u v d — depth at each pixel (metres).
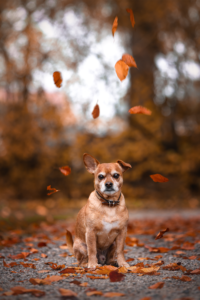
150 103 16.06
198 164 15.37
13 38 16.16
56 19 15.05
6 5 15.38
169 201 14.15
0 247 4.89
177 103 16.19
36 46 16.02
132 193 15.29
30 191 16.17
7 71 16.20
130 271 3.40
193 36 15.12
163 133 16.58
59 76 3.22
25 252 4.34
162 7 14.89
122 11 15.27
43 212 11.33
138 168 15.72
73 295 2.56
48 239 5.88
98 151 16.00
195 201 13.88
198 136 16.00
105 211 3.68
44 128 16.19
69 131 16.78
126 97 16.09
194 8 15.12
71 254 4.56
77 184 16.17
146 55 16.52
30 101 16.23
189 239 5.48
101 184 3.66
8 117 15.84
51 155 16.27
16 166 16.67
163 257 4.18
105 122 16.03
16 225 7.31
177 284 2.91
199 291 2.67
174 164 15.47
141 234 6.46
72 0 15.05
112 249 3.95
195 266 3.60
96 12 15.59
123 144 16.33
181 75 15.41
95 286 2.88
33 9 15.21
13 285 2.95
